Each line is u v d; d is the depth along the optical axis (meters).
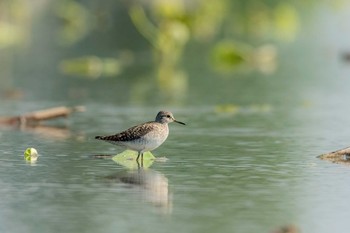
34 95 25.23
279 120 21.03
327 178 14.55
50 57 34.16
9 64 32.09
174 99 24.66
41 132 19.14
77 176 14.63
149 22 38.94
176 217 12.11
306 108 23.05
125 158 16.20
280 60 34.75
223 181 14.32
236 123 20.53
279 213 12.38
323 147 17.44
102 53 35.66
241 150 17.08
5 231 11.44
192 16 38.84
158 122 16.14
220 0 46.78
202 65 33.28
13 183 14.09
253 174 14.87
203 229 11.56
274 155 16.58
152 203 12.85
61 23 43.25
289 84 28.06
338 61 34.28
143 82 28.47
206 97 25.05
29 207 12.60
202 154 16.66
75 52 35.62
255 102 24.06
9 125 20.19
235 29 44.47
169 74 30.48
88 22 43.44
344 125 20.28
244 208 12.62
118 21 44.09
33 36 40.00
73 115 21.75
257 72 31.25
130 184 14.08
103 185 13.99
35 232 11.40
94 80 28.72
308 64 33.34
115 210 12.47
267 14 47.34
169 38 36.56
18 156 16.36
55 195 13.31
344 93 26.00
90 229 11.54
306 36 42.66
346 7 54.97
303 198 13.20
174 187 13.88
